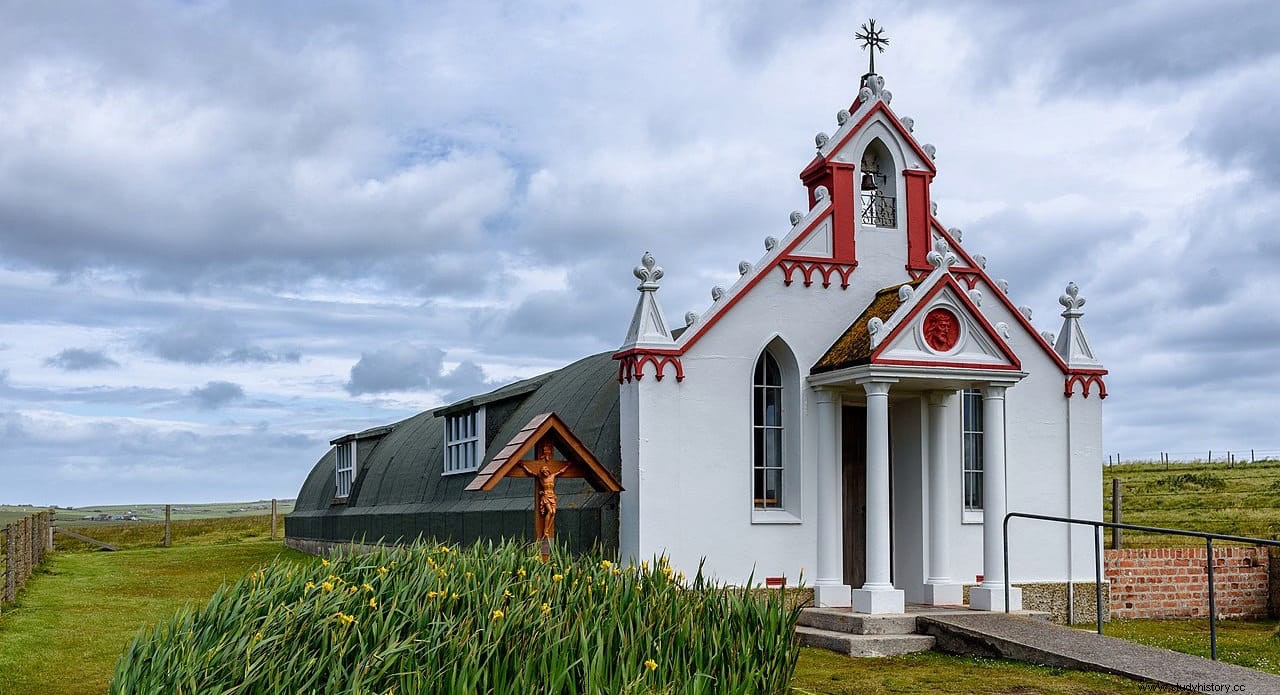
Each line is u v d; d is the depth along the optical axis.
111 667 15.45
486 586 11.90
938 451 19.69
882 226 20.42
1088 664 13.94
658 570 13.00
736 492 18.81
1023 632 15.67
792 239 19.53
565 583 12.48
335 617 10.66
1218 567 22.55
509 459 15.80
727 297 18.98
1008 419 20.73
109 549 41.97
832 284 19.72
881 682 13.97
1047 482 20.91
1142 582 22.08
